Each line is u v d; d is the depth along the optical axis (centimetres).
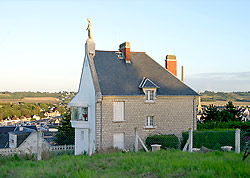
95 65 2691
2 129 4606
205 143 2306
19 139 4131
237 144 1608
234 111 3969
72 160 1548
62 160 1582
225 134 2334
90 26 2777
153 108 2659
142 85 2620
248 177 1047
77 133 2697
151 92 2677
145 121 2631
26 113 11538
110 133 2491
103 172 1243
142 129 2606
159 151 1723
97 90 2456
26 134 4238
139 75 2789
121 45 2955
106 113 2481
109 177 1136
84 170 1259
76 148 2683
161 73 2908
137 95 2570
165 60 3147
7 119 10281
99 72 2644
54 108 12700
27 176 1204
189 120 2783
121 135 2544
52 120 10050
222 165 1199
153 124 2658
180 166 1240
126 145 2542
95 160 1495
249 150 1379
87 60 2728
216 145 2252
